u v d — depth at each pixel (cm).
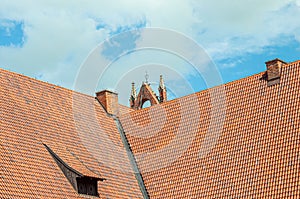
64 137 4794
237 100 5097
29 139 4416
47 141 4566
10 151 4147
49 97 5069
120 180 4900
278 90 4919
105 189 4656
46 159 4378
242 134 4822
